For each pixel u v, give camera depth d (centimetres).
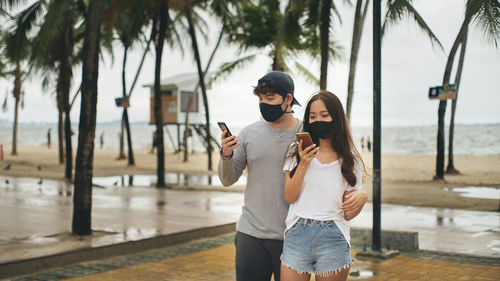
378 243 708
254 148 320
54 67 1516
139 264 653
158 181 1734
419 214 1158
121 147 3531
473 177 2309
